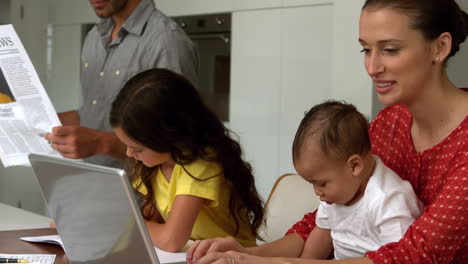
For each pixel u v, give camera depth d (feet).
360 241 4.36
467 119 4.00
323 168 4.20
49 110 6.10
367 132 4.29
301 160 4.27
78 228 4.00
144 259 3.50
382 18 3.76
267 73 11.47
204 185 5.44
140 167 6.04
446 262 3.78
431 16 3.72
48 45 14.85
